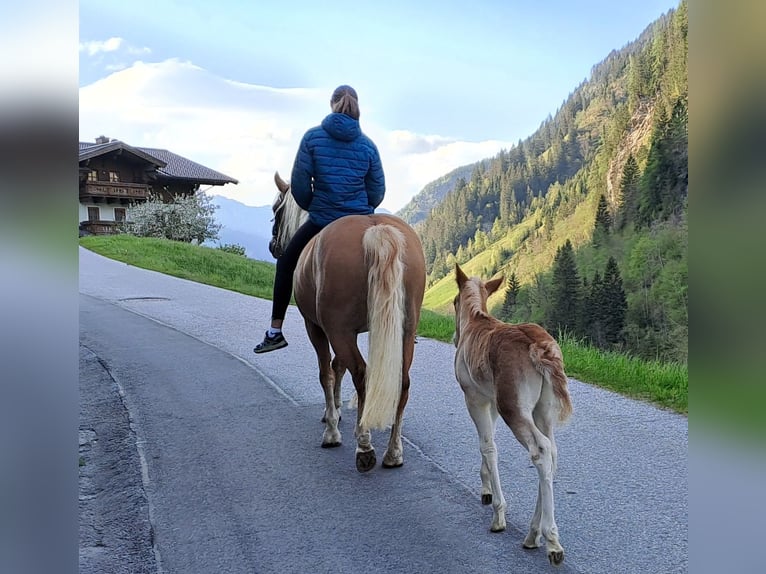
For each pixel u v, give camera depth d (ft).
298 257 20.59
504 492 15.65
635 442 18.79
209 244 120.06
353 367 16.60
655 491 15.48
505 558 12.70
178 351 31.55
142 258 80.89
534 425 12.20
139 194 137.49
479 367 13.14
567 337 36.58
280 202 24.22
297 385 25.53
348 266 16.24
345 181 19.52
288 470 17.25
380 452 18.45
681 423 20.44
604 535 13.44
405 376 16.76
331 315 16.61
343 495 15.69
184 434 20.06
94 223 133.08
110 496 16.08
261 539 13.71
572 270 108.17
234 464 17.70
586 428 20.04
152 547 13.52
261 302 49.73
